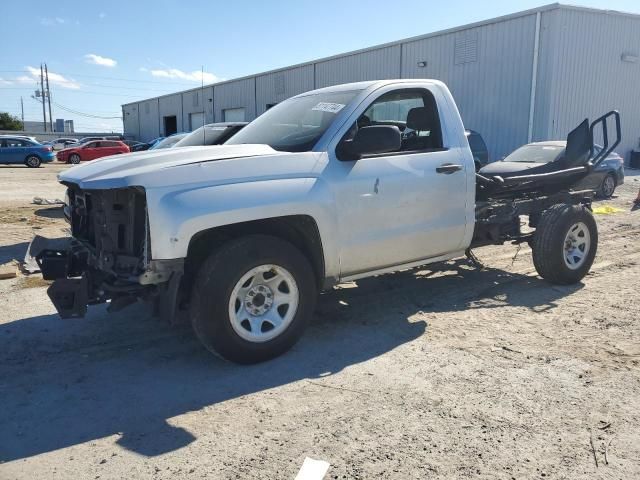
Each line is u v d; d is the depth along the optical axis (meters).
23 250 7.91
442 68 23.61
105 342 4.63
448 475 2.72
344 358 4.17
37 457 2.96
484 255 7.68
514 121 20.88
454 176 5.04
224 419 3.31
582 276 6.06
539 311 5.16
